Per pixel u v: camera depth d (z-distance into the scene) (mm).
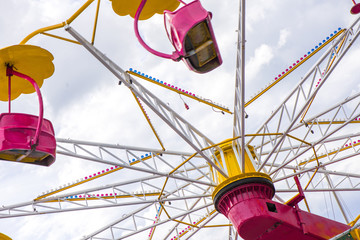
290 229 20703
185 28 12258
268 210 20609
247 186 21203
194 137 22547
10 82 15203
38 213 24172
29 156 14812
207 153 24172
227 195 21438
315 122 26984
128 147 23406
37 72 16234
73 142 22266
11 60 15375
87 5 16859
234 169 22953
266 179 21500
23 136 14391
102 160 22234
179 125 21281
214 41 12570
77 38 17297
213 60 12898
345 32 19750
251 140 24281
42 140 14727
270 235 21047
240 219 20734
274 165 27781
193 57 12672
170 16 12688
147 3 16594
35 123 14812
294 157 24484
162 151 24281
